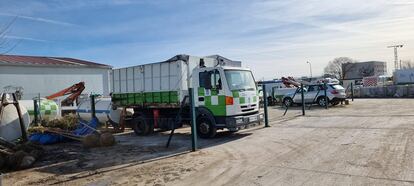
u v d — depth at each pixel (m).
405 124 13.57
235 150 10.34
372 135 11.41
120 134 16.20
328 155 8.87
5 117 11.99
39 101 19.08
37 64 31.00
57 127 15.74
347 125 14.23
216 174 7.71
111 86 17.17
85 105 18.38
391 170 7.20
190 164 8.79
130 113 16.64
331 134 12.10
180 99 13.94
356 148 9.49
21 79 30.06
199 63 14.04
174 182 7.32
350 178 6.83
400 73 52.81
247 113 13.29
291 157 8.91
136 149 11.55
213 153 10.05
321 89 25.92
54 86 32.25
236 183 6.97
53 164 9.82
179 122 14.03
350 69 84.50
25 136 12.02
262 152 9.77
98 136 12.57
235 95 12.73
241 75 13.42
